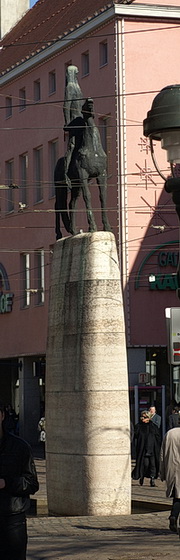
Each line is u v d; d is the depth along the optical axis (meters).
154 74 41.03
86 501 19.98
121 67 40.72
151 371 41.03
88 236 20.73
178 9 41.03
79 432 20.28
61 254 21.48
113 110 41.00
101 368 20.31
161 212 40.91
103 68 41.72
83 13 45.31
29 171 47.94
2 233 50.19
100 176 21.59
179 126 9.65
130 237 40.59
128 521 18.39
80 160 21.47
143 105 40.91
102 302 20.45
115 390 20.34
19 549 9.15
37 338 46.72
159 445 25.75
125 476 20.20
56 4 51.16
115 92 40.84
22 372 47.75
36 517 20.28
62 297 21.22
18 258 48.84
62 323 21.11
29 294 47.78
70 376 20.67
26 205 48.22
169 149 9.89
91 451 20.08
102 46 42.03
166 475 14.57
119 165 40.69
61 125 45.06
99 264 20.56
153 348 40.94
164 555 13.51
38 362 46.84
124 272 40.38
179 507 14.54
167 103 9.70
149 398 37.59
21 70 48.12
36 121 47.25
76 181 21.53
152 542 15.09
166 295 40.84
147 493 23.59
